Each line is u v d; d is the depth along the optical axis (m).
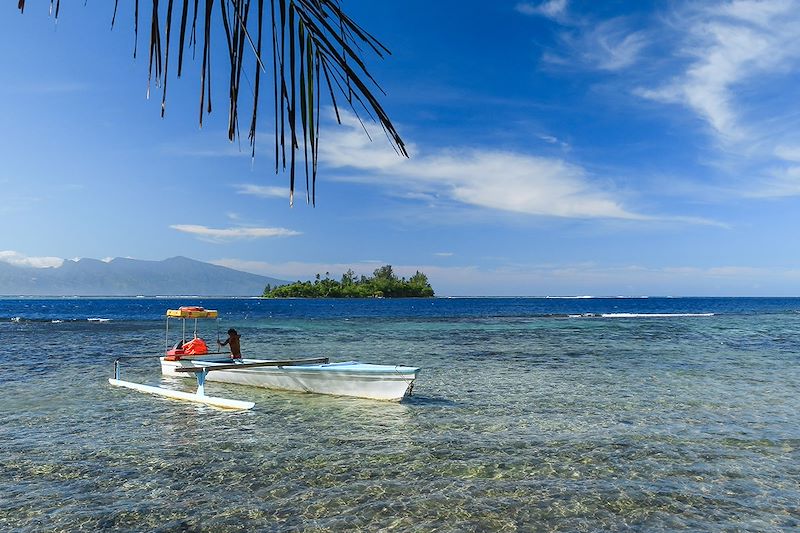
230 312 90.06
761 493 8.96
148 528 7.62
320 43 1.78
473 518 7.97
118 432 12.54
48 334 40.53
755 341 35.78
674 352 29.23
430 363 24.78
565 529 7.65
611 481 9.46
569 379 20.20
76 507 8.30
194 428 12.91
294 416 14.16
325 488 9.09
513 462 10.44
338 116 1.81
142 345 32.41
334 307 120.75
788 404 15.70
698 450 11.23
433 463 10.38
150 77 1.64
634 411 14.79
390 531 7.56
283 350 30.28
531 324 56.09
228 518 7.94
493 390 17.94
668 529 7.68
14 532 7.48
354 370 16.45
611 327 50.94
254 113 1.74
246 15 1.73
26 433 12.42
